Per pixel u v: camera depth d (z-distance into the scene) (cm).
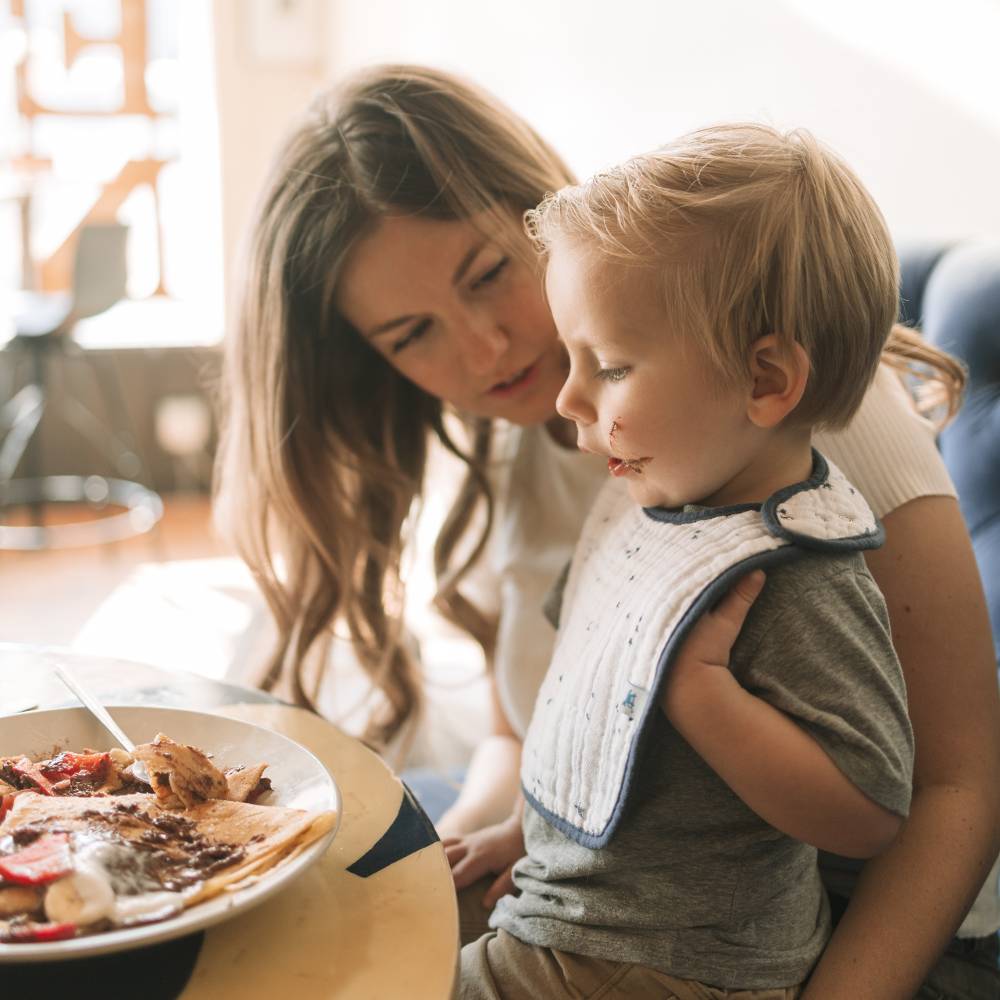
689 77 217
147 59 429
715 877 77
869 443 90
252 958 60
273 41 428
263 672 133
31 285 414
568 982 77
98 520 388
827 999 76
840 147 175
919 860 80
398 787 79
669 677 73
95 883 56
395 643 134
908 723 73
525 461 129
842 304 73
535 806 87
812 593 72
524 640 127
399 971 60
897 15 160
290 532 127
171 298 459
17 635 288
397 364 113
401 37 369
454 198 102
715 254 72
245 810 66
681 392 74
